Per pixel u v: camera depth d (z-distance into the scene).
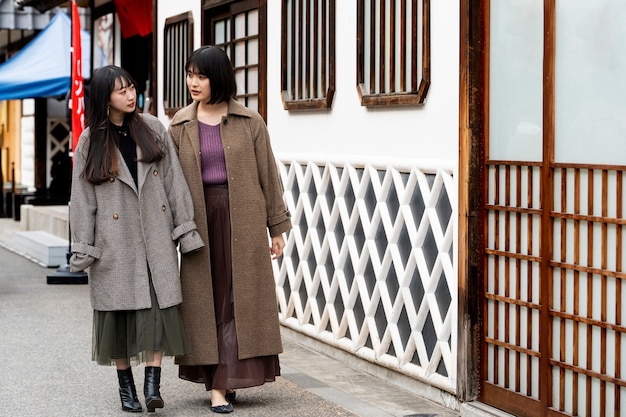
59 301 10.87
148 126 6.01
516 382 5.73
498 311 5.90
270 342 6.26
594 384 5.12
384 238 7.04
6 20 21.55
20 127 25.52
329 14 7.70
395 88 6.86
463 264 6.02
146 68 14.64
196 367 6.27
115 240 5.87
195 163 6.13
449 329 6.21
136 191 5.91
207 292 6.11
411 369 6.59
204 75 6.11
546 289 5.41
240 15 9.75
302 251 8.30
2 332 8.91
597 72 5.03
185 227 5.96
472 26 5.92
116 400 6.41
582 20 5.13
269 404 6.32
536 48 5.50
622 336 4.93
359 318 7.42
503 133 5.80
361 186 7.26
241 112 6.26
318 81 8.09
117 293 5.86
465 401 6.05
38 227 18.41
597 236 5.07
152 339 5.86
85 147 5.91
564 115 5.27
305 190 8.25
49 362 7.61
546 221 5.40
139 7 13.75
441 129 6.26
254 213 6.21
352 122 7.43
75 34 12.41
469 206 5.97
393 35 6.83
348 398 6.48
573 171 5.22
